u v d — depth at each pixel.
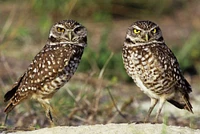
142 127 10.79
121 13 25.05
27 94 12.03
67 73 12.05
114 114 14.81
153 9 25.48
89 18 24.42
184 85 11.97
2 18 23.47
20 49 19.67
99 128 10.77
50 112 12.21
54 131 10.67
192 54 20.02
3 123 13.02
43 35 20.72
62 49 12.09
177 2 26.42
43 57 12.05
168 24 24.75
